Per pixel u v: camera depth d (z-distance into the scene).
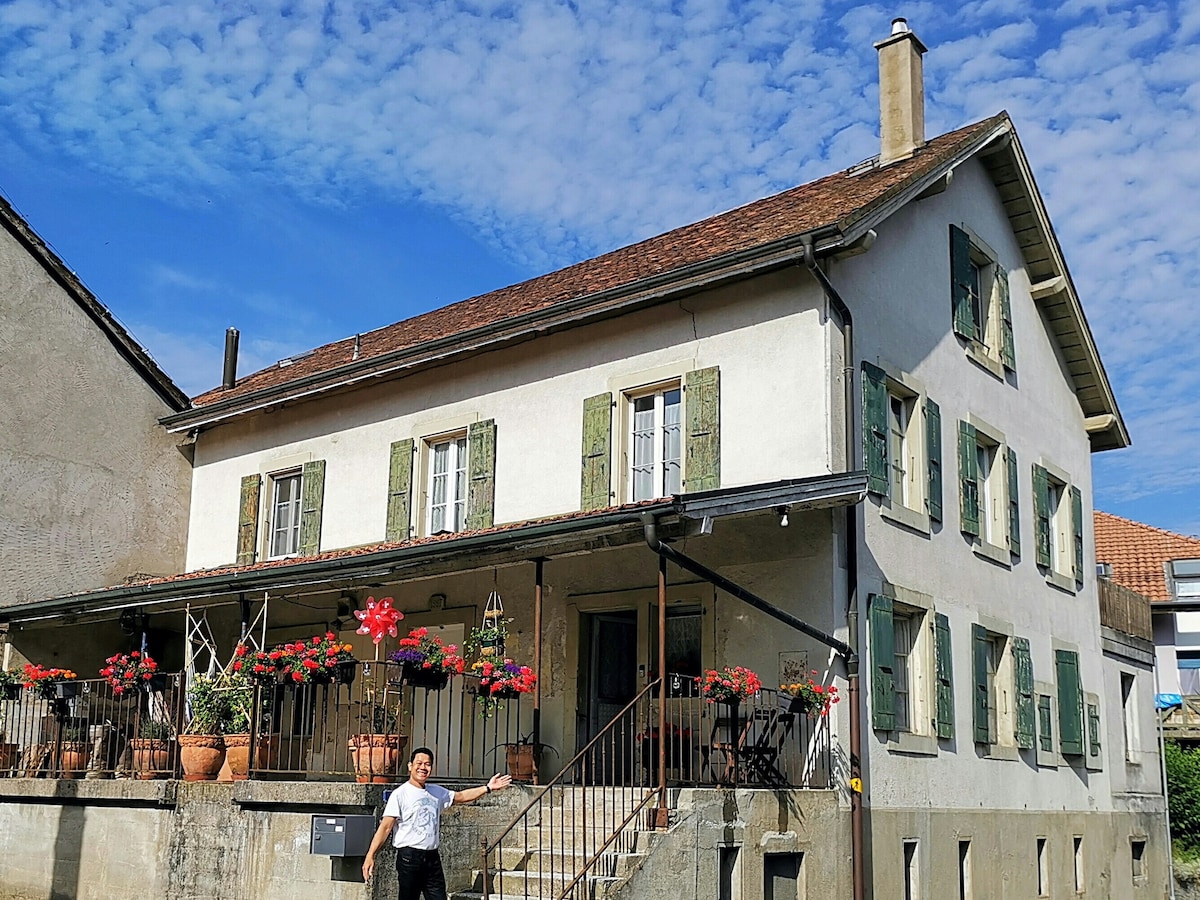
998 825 15.73
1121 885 19.33
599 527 10.84
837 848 12.33
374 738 10.88
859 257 14.32
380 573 12.80
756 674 13.17
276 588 13.89
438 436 17.00
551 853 10.08
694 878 10.47
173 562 19.92
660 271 14.79
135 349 19.84
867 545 13.56
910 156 16.94
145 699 15.16
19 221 18.64
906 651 14.80
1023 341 18.75
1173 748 26.61
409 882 9.20
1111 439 21.06
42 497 18.48
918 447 15.09
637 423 15.01
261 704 11.75
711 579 10.95
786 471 13.31
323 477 18.17
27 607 16.58
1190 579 28.02
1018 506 17.75
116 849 11.84
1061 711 18.05
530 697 14.80
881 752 13.35
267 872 10.35
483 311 19.11
